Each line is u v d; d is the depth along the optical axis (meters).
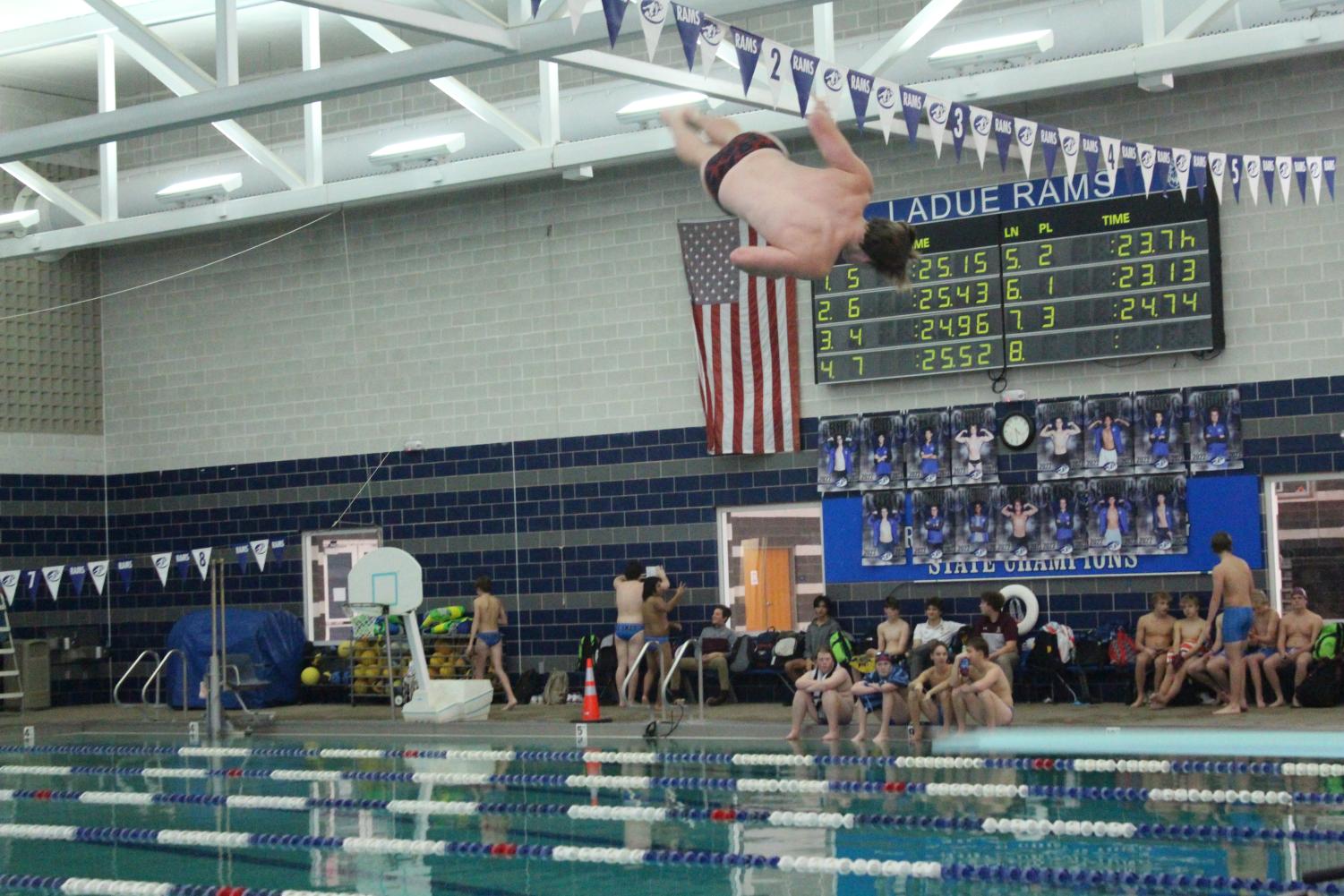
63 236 19.55
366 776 13.82
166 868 9.72
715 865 9.12
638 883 8.62
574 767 14.01
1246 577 14.73
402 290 20.55
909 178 17.39
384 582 17.92
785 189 6.60
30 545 21.67
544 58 12.26
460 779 13.35
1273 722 13.84
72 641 21.91
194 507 21.84
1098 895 7.95
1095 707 15.71
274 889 8.89
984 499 17.02
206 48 19.91
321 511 20.95
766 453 18.23
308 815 11.74
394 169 18.20
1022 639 16.64
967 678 13.91
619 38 11.66
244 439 21.55
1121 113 16.39
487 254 20.00
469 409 20.08
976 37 15.29
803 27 17.64
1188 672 15.13
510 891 8.55
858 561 17.59
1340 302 15.54
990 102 15.66
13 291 21.67
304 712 19.38
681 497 18.75
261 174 18.97
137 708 20.98
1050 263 16.64
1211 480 16.00
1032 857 8.94
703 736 15.66
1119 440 16.38
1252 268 15.91
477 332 20.05
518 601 19.62
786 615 18.20
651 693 18.34
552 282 19.58
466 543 20.00
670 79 12.88
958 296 17.09
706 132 7.00
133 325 22.39
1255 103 15.85
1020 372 16.98
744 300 18.31
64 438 22.11
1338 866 8.03
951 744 13.95
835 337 17.72
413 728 17.28
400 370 20.53
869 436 17.58
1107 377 16.56
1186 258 16.03
